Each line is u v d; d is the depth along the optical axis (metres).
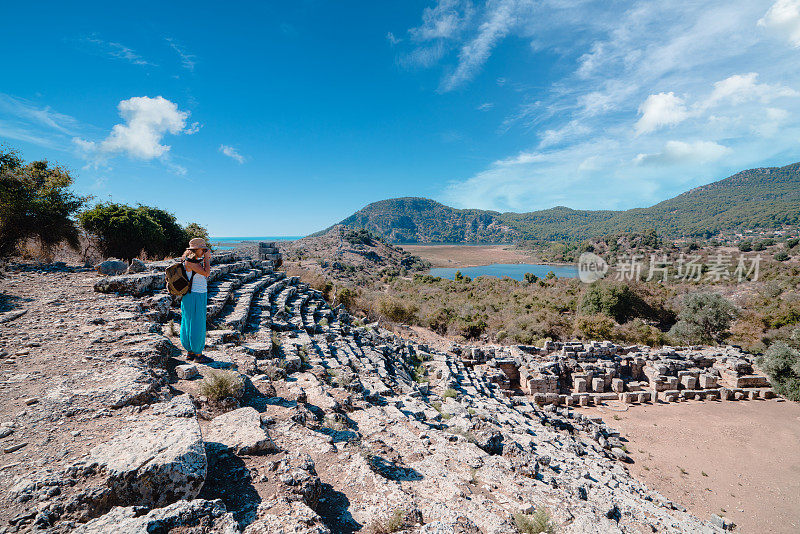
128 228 20.61
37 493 2.88
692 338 43.00
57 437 3.70
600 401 25.61
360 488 4.75
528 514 5.65
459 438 8.71
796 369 26.73
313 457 5.21
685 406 25.69
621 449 19.30
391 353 19.34
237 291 16.98
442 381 18.16
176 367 6.49
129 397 4.62
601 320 40.44
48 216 15.73
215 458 4.18
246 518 3.31
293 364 9.59
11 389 4.71
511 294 73.94
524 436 12.87
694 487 16.81
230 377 6.01
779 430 22.38
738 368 29.78
